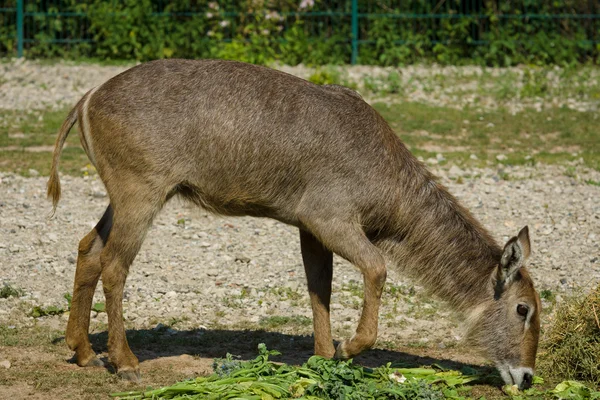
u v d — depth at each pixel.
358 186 11.89
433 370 12.48
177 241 19.78
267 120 11.96
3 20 42.47
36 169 25.38
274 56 41.09
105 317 15.27
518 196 24.00
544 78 38.53
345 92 12.52
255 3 41.38
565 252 19.47
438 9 44.00
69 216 21.05
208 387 11.11
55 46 42.25
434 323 15.51
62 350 13.43
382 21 42.12
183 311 15.73
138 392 11.47
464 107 34.78
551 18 43.56
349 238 11.84
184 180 12.15
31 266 17.53
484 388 12.33
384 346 14.25
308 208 12.00
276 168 12.01
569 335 12.84
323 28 43.41
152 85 12.20
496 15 43.00
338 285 17.42
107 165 12.27
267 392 11.02
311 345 14.22
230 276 17.72
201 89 12.10
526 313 11.93
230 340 14.32
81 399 11.41
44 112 32.69
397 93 37.12
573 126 32.41
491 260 12.25
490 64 43.31
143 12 41.12
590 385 12.28
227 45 40.03
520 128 32.09
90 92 12.70
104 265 12.15
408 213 12.25
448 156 28.14
